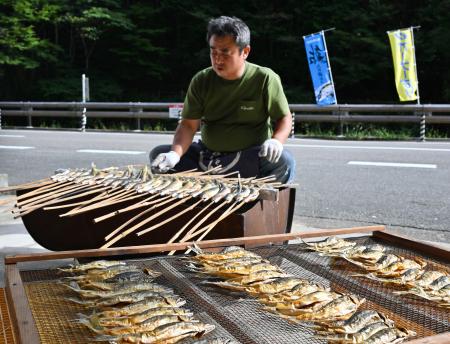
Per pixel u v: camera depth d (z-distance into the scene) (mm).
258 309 2355
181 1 27047
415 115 16516
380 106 16891
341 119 17438
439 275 2725
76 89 26875
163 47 28328
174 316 2211
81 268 2818
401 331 2129
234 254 2986
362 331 2082
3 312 2498
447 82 25500
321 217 6773
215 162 4723
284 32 26516
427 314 2336
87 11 24688
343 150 13234
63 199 3832
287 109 4637
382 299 2502
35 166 10875
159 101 28453
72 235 4234
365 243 3443
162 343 2020
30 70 28125
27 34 24141
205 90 4633
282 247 3277
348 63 24688
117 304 2393
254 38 27250
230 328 2168
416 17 25500
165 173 4668
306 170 10211
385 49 23922
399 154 12375
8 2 23641
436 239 5758
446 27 23406
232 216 3553
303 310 2312
